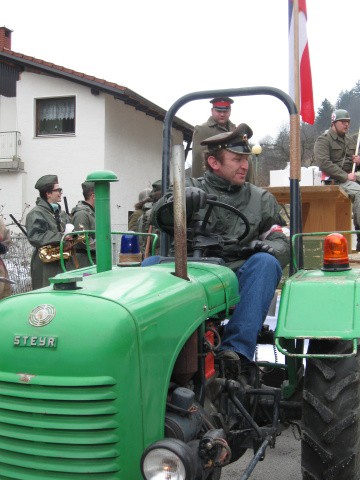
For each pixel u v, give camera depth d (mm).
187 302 2469
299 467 3850
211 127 6512
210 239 3305
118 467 2096
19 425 2139
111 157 20734
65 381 2074
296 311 2744
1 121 22219
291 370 3068
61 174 20766
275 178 10375
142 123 22828
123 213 21562
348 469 2623
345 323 2643
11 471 2182
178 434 2248
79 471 2090
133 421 2113
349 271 3152
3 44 23250
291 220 3500
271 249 3367
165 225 3141
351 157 7883
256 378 3207
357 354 2818
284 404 3070
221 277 2891
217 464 2311
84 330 2090
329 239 3156
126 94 19656
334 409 2660
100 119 20266
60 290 2270
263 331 3705
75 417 2086
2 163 20672
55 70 19891
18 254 8828
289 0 6820
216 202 3248
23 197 21125
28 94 20906
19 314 2189
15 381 2125
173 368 2480
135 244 3275
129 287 2338
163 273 2590
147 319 2188
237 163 3572
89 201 6801
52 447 2115
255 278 3135
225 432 2730
